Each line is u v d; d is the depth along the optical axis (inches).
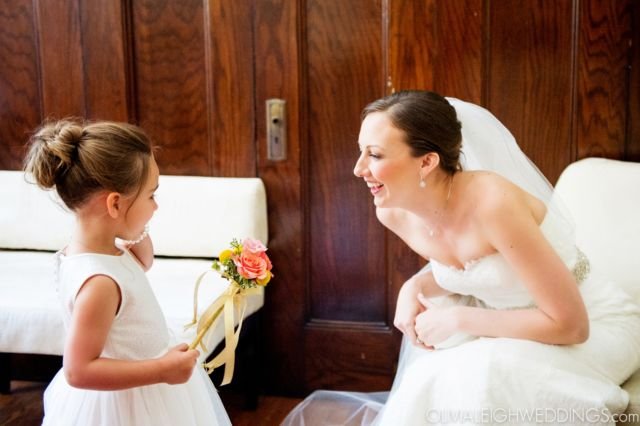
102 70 115.7
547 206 80.7
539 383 68.8
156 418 69.4
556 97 107.2
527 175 82.4
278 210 114.2
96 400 68.8
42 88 117.8
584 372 72.1
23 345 90.0
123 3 113.9
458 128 76.0
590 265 86.0
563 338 72.0
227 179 113.3
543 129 108.1
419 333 78.0
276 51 110.8
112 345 67.1
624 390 74.1
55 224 115.2
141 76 116.1
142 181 68.1
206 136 115.5
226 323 72.4
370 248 113.7
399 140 73.0
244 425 108.7
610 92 105.9
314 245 115.3
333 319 116.4
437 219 77.1
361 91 110.7
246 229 110.2
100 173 65.4
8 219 116.1
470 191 74.7
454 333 75.8
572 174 99.2
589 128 107.0
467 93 107.9
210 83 113.4
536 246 71.2
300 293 115.5
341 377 116.9
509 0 106.2
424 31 107.2
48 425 70.9
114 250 69.8
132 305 67.6
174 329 86.0
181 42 114.2
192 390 75.2
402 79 108.7
